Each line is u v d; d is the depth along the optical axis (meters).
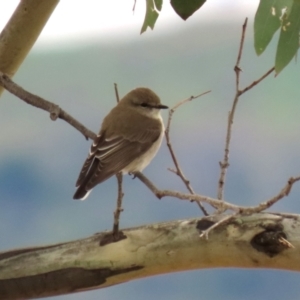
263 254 6.43
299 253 6.36
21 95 7.86
